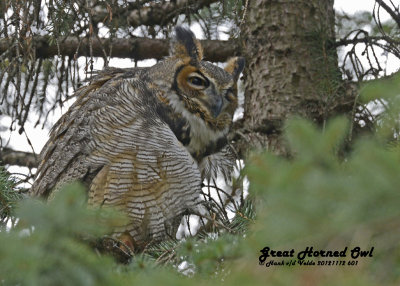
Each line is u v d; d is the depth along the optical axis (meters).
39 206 4.78
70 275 4.82
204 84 11.38
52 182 10.79
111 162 10.19
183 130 11.21
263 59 12.47
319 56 12.05
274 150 11.43
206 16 14.24
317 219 4.43
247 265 4.93
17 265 4.73
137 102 10.43
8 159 13.70
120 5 13.13
